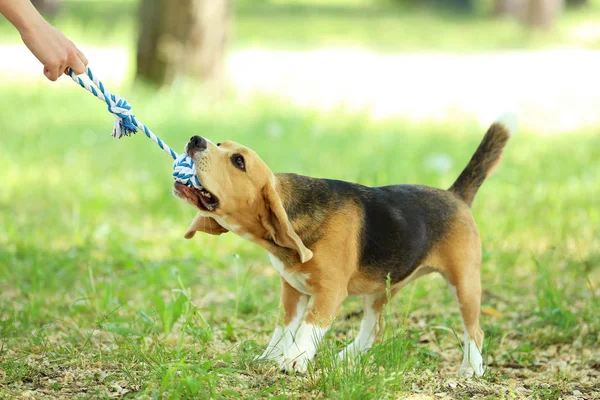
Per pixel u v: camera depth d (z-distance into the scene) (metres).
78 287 10.11
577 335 8.77
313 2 55.06
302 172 15.37
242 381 6.66
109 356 7.46
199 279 10.60
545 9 44.06
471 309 8.03
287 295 7.87
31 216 13.14
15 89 24.00
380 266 7.80
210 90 23.44
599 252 11.63
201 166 7.11
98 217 13.17
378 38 40.53
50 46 6.84
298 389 6.81
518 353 8.41
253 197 7.27
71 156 16.92
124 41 34.94
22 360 7.25
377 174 14.96
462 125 20.73
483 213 13.27
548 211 13.59
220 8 23.53
